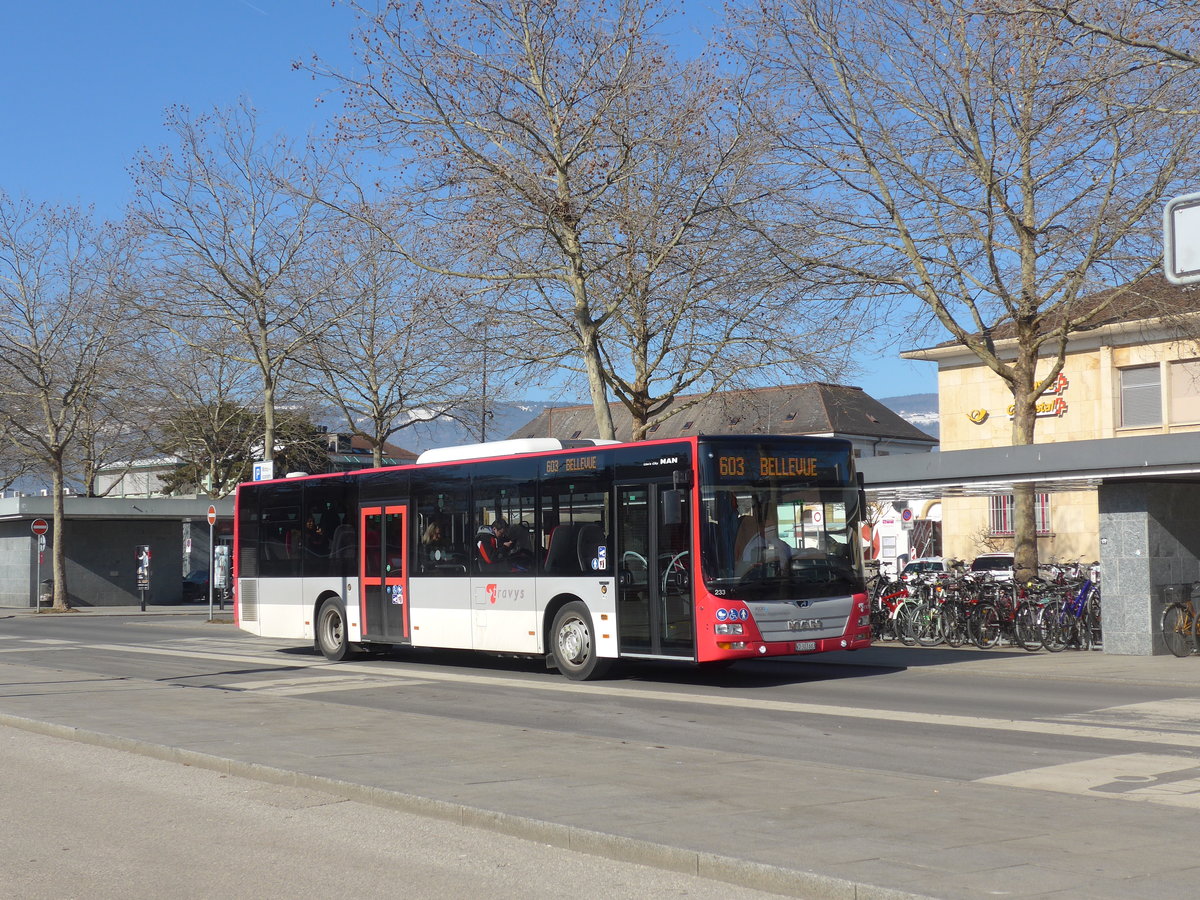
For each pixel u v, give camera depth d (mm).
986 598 22031
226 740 11445
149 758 11164
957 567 28828
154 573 51719
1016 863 6340
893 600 23703
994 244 23531
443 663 21359
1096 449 19672
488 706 14742
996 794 8375
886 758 10516
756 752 10953
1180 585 20047
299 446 49719
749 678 17953
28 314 43625
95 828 8273
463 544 19531
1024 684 16531
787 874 6207
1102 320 24484
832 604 16578
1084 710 13656
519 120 24344
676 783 8875
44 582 47875
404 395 40250
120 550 50719
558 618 17922
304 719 12945
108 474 79000
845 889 5965
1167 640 19203
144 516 49312
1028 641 21203
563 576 17828
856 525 17125
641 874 6719
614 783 8891
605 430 25422
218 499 52500
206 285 36250
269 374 36656
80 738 12320
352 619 21719
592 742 11062
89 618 41156
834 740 11648
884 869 6219
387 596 20922
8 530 50312
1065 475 20062
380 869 6988
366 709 13828
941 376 43656
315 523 22750
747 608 15875
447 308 27109
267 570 23797
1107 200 22641
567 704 14898
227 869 7070
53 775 10445
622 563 17016
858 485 17219
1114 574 20094
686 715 13727
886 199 24875
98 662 21875
